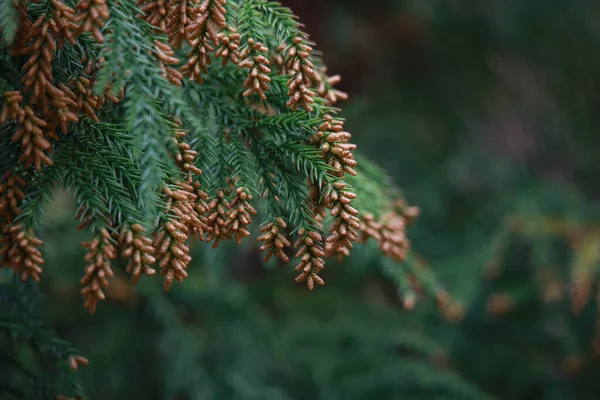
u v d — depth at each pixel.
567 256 4.01
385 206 1.65
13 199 1.09
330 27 4.78
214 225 1.19
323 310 4.12
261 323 3.70
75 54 1.20
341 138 1.24
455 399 3.50
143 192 1.13
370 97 5.03
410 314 4.15
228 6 1.27
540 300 4.07
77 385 1.53
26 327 1.57
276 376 3.63
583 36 5.19
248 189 1.22
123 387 3.46
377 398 3.55
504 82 5.34
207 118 1.40
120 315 3.51
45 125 1.08
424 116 5.23
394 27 5.13
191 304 3.60
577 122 5.40
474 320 4.23
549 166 5.56
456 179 5.12
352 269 3.92
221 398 3.34
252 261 4.24
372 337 3.81
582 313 3.90
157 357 3.48
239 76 1.43
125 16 1.14
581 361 3.88
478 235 4.64
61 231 2.82
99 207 1.12
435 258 4.62
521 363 4.18
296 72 1.21
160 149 1.14
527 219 4.12
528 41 5.18
